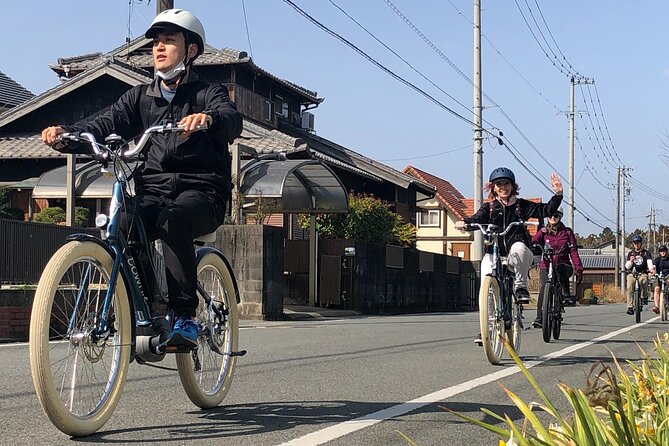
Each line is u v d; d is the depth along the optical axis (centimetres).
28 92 3516
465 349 946
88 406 436
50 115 2611
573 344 1048
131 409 520
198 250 518
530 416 269
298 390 614
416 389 625
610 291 6097
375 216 2275
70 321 419
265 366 760
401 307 2353
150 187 477
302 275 2116
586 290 5072
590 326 1494
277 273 1667
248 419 494
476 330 1291
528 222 844
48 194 1862
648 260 1656
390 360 822
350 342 1034
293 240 2136
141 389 600
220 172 488
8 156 2411
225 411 521
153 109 491
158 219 457
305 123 3409
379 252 2188
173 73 484
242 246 1620
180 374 504
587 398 287
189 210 459
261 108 2998
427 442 444
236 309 559
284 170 1855
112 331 441
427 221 5691
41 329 399
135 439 430
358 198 2322
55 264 408
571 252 1136
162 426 468
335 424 481
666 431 277
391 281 2273
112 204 448
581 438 258
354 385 643
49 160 2489
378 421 493
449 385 649
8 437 429
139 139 448
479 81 2828
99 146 448
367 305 2091
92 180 1831
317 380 670
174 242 455
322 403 556
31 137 2567
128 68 2541
